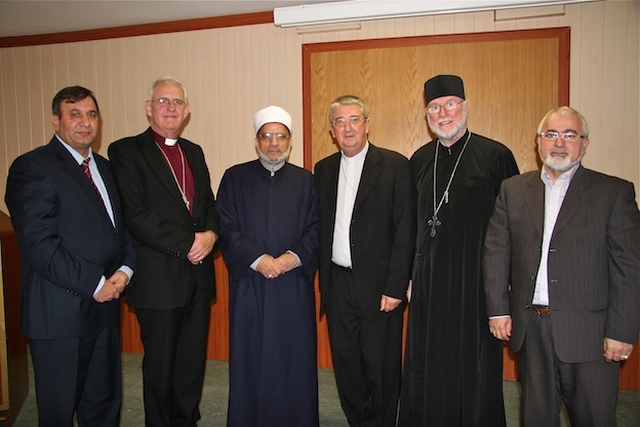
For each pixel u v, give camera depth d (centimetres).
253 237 226
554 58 310
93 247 195
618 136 305
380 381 225
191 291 226
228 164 363
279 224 226
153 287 215
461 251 209
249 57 354
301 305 225
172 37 366
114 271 206
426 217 218
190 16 356
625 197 172
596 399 174
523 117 317
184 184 231
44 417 193
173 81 229
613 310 170
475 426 209
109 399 212
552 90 312
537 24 312
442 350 210
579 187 178
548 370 180
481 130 324
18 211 185
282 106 352
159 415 220
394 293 216
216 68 360
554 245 177
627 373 309
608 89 304
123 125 379
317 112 346
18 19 357
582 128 178
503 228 195
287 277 224
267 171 234
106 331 209
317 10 328
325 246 230
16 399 268
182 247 210
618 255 169
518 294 186
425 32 327
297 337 224
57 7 334
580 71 307
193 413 234
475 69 321
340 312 229
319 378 335
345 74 340
